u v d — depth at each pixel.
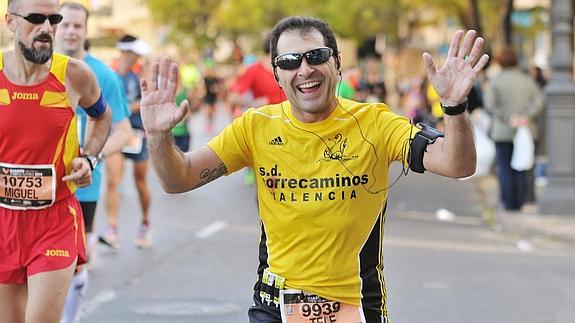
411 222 16.36
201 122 46.00
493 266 12.32
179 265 11.96
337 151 5.11
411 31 58.41
